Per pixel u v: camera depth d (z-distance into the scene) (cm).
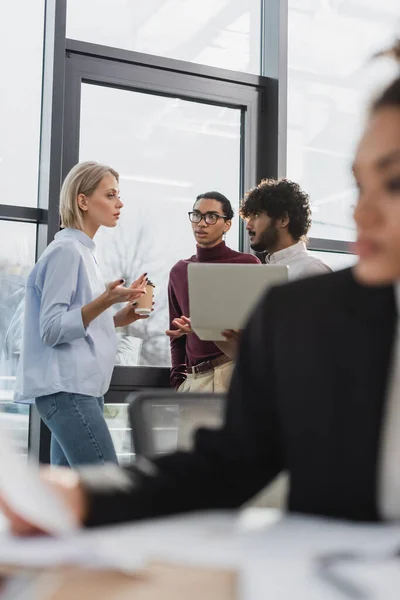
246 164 372
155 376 342
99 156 345
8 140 330
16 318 326
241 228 370
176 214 357
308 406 66
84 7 345
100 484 64
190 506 69
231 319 247
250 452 73
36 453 317
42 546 51
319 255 381
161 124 359
